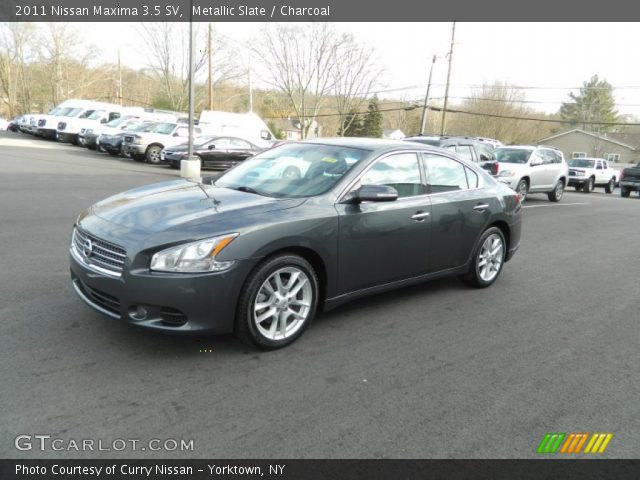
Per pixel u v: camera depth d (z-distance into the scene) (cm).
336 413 313
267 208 394
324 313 482
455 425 309
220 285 353
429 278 521
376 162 463
